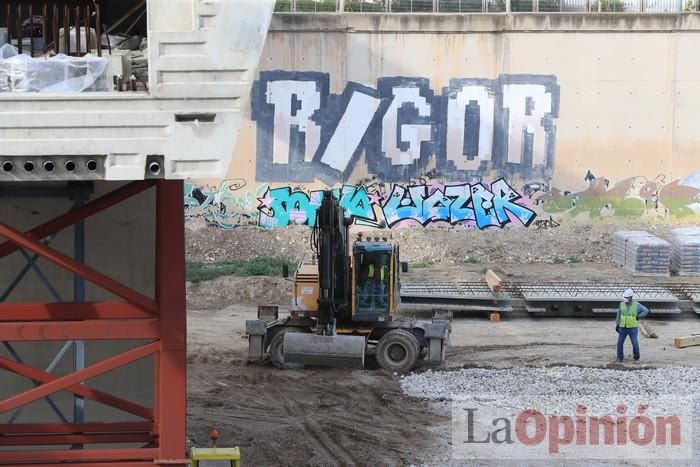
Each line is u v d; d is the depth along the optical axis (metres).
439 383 24.09
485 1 40.12
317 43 39.22
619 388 23.75
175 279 12.53
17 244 12.59
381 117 39.53
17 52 13.15
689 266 36.59
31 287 16.31
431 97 39.53
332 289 24.84
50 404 15.80
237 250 38.50
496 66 39.47
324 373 25.27
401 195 39.69
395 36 39.31
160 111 11.09
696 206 39.78
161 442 12.59
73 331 12.34
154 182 12.70
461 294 32.12
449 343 28.66
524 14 39.22
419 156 39.66
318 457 19.47
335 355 24.67
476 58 39.44
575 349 28.28
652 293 32.47
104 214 16.36
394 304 25.83
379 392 23.58
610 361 26.97
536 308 31.97
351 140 39.56
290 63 39.25
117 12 17.38
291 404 22.88
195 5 10.98
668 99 39.53
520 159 39.66
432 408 22.38
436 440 20.34
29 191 15.71
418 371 25.47
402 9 40.38
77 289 15.30
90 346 16.45
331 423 21.52
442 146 39.66
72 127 10.98
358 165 39.66
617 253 38.34
